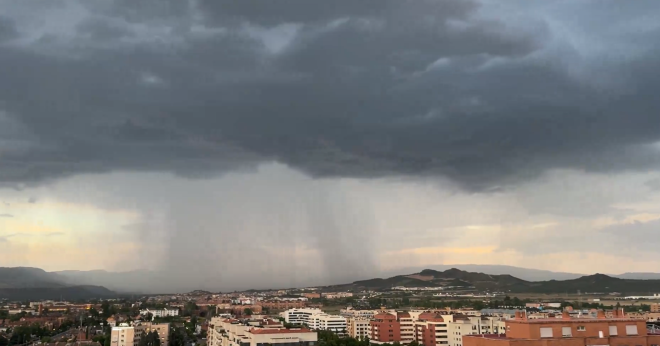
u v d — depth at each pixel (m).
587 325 127.12
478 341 133.00
